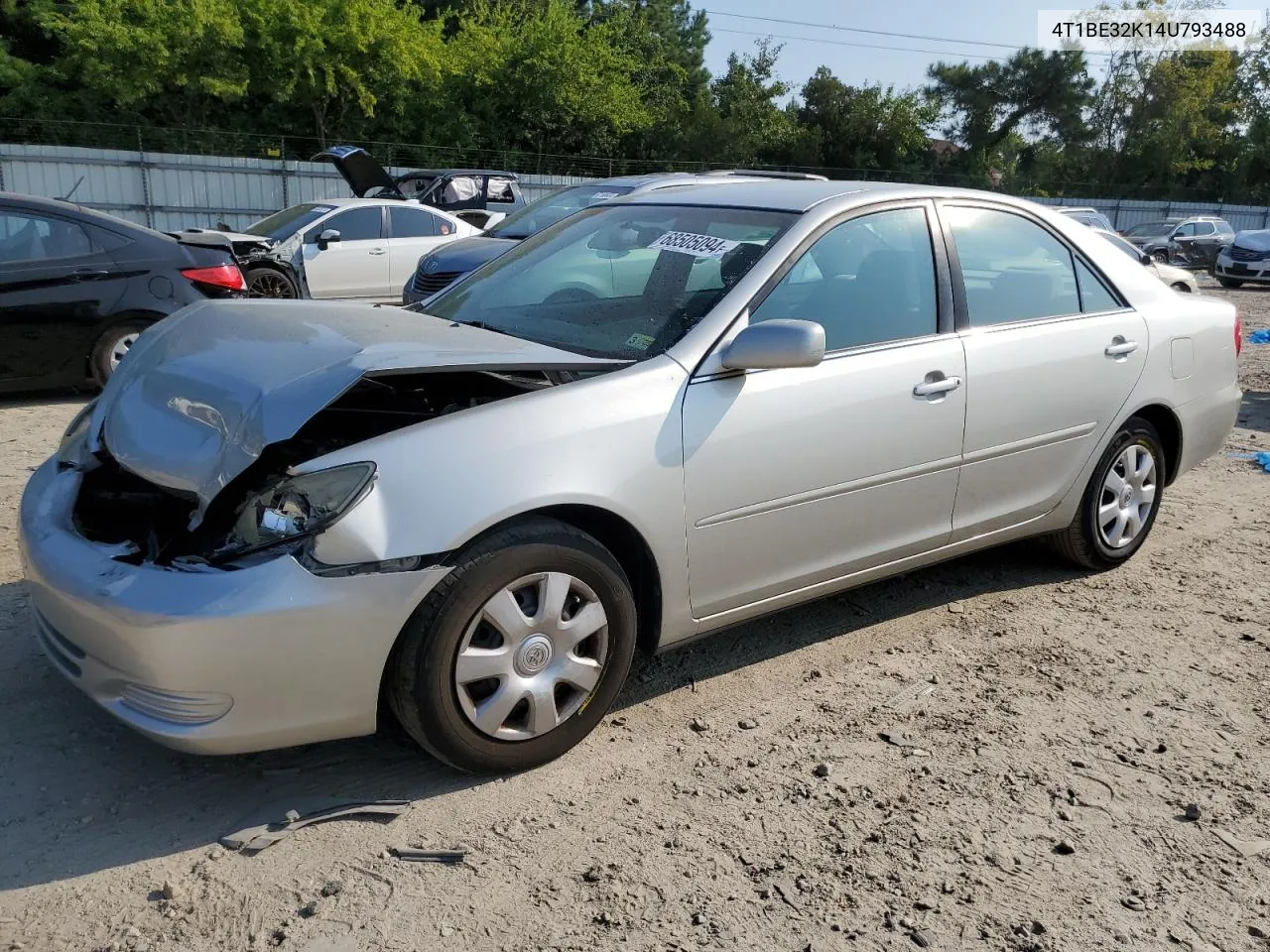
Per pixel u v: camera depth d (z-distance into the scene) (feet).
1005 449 13.41
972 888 8.70
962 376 12.73
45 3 99.71
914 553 12.96
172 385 10.31
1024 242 14.20
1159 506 16.25
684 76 142.92
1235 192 170.50
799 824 9.43
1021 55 162.61
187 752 8.66
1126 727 11.41
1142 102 165.17
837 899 8.47
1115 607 14.69
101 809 9.26
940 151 172.55
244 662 8.48
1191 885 8.87
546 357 10.16
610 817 9.42
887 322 12.34
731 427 10.73
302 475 8.87
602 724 11.05
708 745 10.72
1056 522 14.75
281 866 8.59
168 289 25.71
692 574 10.77
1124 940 8.18
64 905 8.03
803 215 12.07
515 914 8.13
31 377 24.66
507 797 9.64
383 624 8.86
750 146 139.13
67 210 24.98
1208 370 16.25
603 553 9.99
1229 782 10.41
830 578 12.17
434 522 8.95
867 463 11.89
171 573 8.68
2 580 13.71
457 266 31.81
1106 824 9.65
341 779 9.86
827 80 151.94
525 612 9.68
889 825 9.47
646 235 12.98
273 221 48.06
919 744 10.89
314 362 9.77
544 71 115.44
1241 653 13.37
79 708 10.84
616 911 8.21
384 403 11.30
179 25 93.40
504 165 114.11
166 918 7.93
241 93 96.84
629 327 11.46
